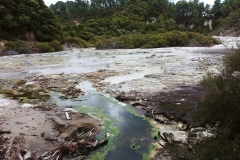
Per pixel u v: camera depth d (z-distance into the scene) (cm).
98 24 7581
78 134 876
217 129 728
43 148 777
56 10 10812
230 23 8838
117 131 920
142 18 9050
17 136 855
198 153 617
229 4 10956
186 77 1728
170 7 11156
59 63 2673
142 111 1134
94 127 955
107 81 1720
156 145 803
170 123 970
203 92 1318
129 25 7994
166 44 4844
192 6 11575
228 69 886
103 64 2533
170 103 1167
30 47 3975
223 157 556
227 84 803
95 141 818
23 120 1009
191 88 1420
